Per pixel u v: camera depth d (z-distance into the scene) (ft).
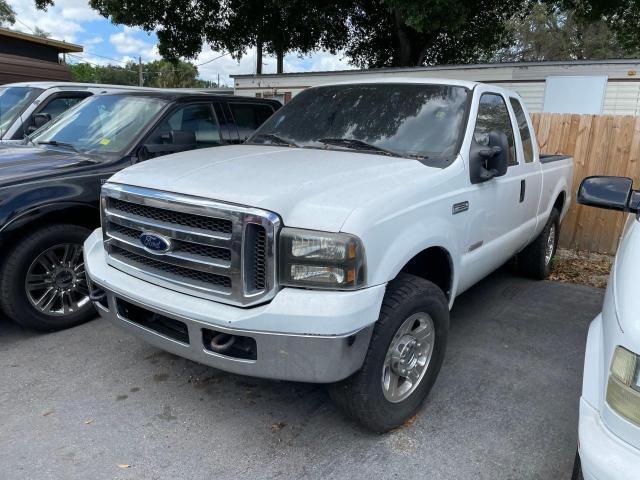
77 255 13.84
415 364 9.98
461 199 10.82
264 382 11.60
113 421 10.09
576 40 114.52
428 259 11.09
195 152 12.01
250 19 51.60
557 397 11.25
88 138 16.49
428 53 61.93
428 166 10.57
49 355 12.59
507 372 12.28
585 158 23.45
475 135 11.91
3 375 11.64
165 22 51.49
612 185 8.36
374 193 8.76
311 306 7.77
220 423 10.11
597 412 6.07
